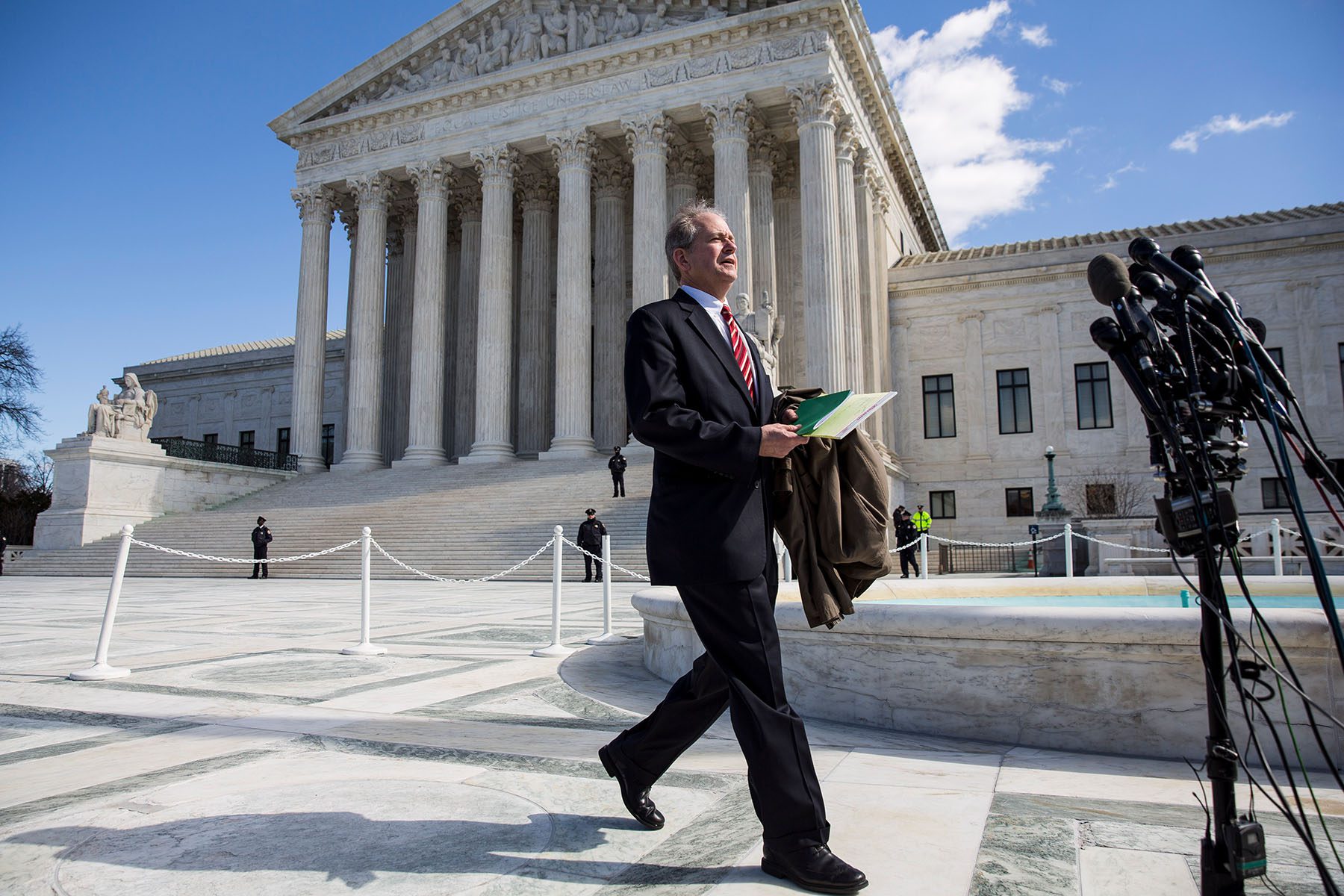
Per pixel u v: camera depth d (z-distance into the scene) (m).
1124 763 4.46
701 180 42.22
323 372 42.00
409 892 2.79
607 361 40.97
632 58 36.44
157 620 13.11
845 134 35.62
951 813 3.60
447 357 46.94
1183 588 9.24
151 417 35.19
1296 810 3.69
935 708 5.16
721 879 2.89
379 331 40.91
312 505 34.03
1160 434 2.40
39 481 66.06
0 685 6.96
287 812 3.60
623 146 40.56
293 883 2.86
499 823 3.48
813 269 32.59
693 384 3.08
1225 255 35.59
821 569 3.17
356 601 17.30
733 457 2.80
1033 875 2.91
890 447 37.41
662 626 7.21
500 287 38.22
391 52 41.69
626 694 6.50
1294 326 34.62
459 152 39.81
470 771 4.27
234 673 7.52
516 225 46.41
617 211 41.97
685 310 3.21
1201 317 2.32
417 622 12.56
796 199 41.25
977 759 4.54
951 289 39.59
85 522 31.62
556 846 3.22
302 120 43.44
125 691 6.62
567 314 36.41
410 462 38.31
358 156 41.97
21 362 47.16
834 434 2.78
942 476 38.59
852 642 5.47
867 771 4.30
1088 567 22.52
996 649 4.98
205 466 36.19
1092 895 2.75
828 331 32.00
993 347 38.75
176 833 3.35
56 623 12.69
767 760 2.86
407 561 26.38
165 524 33.09
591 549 23.45
